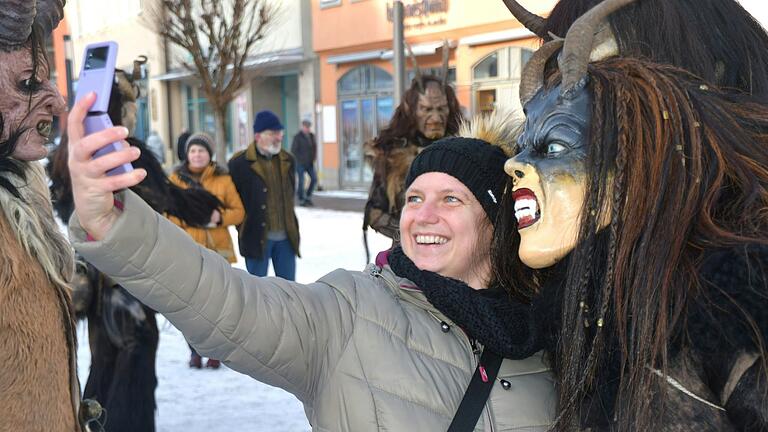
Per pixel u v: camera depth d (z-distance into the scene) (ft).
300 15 64.69
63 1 4.38
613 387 4.74
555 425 4.93
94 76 4.16
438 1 50.49
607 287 4.69
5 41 3.98
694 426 4.35
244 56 47.52
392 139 13.56
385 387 5.35
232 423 13.96
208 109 78.69
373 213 13.62
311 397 5.50
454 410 5.38
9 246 3.95
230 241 18.13
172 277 4.74
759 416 4.13
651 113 4.68
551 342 5.35
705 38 5.16
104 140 4.04
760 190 4.48
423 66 52.95
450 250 5.90
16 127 4.09
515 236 5.86
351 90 62.64
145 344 11.09
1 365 3.82
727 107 4.85
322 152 65.41
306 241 35.24
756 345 4.13
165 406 14.84
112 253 4.48
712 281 4.27
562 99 4.91
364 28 59.57
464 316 5.42
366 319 5.54
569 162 4.84
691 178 4.54
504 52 47.39
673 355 4.45
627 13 5.22
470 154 5.90
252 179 19.51
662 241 4.52
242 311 5.03
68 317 4.24
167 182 12.75
